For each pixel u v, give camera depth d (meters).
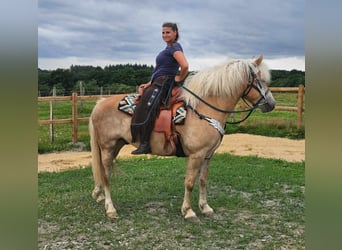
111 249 3.34
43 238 3.58
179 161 7.72
